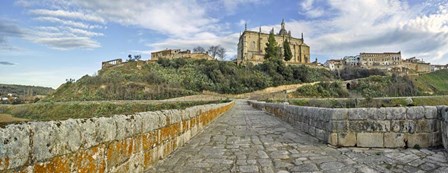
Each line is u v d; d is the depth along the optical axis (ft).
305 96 240.73
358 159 15.72
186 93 234.17
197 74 279.08
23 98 195.83
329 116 20.70
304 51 404.36
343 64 411.34
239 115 59.72
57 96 240.94
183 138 21.42
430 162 14.62
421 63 426.51
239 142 22.15
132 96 221.05
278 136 25.48
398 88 265.75
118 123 10.89
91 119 9.24
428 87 319.47
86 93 233.14
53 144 7.11
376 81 284.00
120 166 10.89
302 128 29.60
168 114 17.84
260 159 16.07
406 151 17.43
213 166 14.61
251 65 310.04
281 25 432.66
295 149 18.99
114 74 270.67
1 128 5.74
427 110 18.43
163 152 16.48
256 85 262.67
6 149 5.66
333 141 20.10
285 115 42.09
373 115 19.34
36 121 6.95
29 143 6.31
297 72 293.64
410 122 18.61
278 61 306.55
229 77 275.59
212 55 396.98
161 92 230.89
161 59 319.06
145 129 13.74
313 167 14.15
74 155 7.98
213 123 39.50
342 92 255.50
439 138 18.19
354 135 19.63
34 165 6.44
